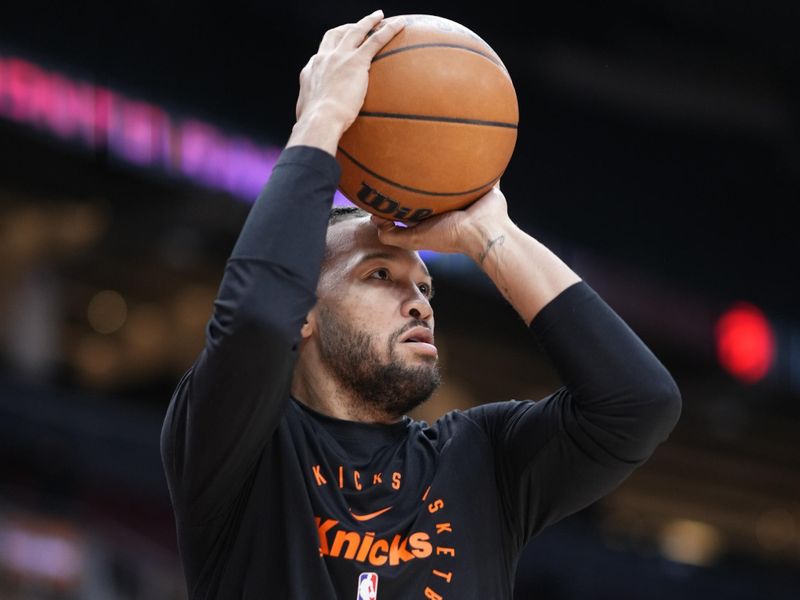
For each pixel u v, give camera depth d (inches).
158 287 814.5
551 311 162.9
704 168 844.0
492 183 170.6
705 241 834.2
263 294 150.3
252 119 670.5
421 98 162.6
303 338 174.2
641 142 828.0
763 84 858.1
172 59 643.5
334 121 160.4
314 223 155.6
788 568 1014.4
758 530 1034.1
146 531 636.1
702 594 807.1
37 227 729.0
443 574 157.4
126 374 836.6
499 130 166.6
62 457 622.5
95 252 767.7
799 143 878.4
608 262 789.2
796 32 828.6
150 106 625.9
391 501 162.2
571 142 793.6
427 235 171.0
